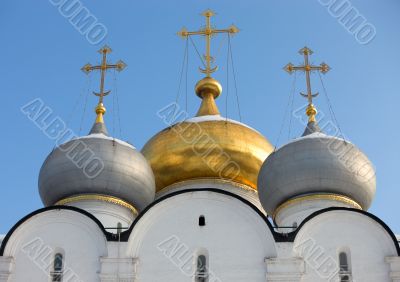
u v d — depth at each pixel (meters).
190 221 42.03
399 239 44.53
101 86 54.34
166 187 53.25
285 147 47.50
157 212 42.19
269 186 47.19
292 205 46.38
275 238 41.22
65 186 47.22
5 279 40.78
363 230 41.84
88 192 47.19
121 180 47.53
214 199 42.44
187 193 42.50
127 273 40.50
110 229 44.53
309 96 52.62
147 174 48.84
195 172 52.91
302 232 41.69
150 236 41.66
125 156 48.16
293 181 46.34
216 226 41.84
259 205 52.91
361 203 47.12
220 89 59.59
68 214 42.28
